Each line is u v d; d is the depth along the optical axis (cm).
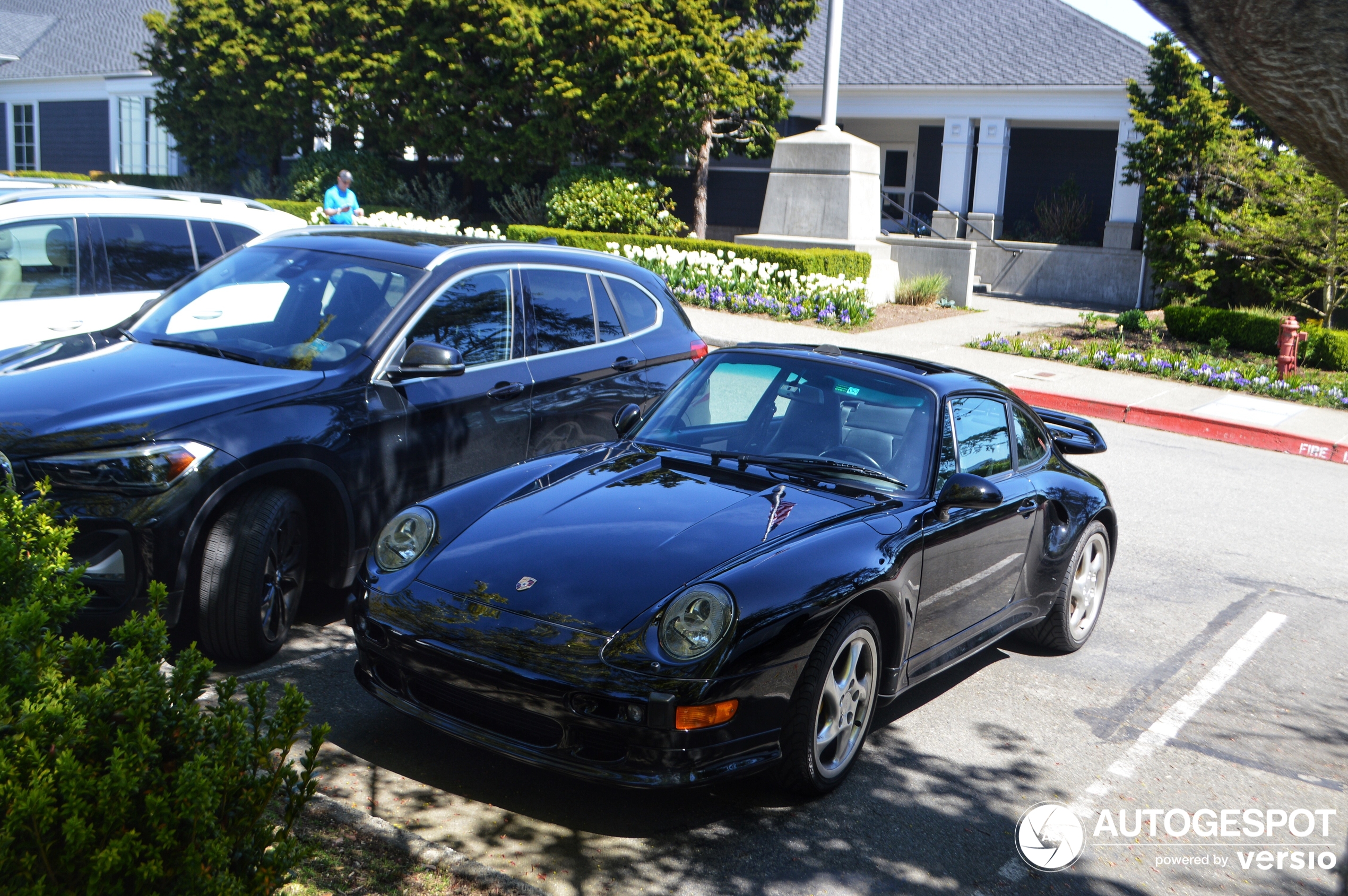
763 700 365
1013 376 1412
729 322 1652
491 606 377
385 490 530
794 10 2309
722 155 2409
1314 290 1873
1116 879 371
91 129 3734
